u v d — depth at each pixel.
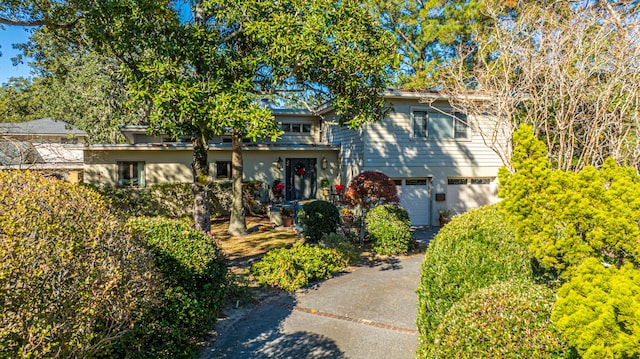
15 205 3.05
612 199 3.05
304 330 5.75
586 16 9.88
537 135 9.95
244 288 7.21
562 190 3.23
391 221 10.93
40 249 2.83
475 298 3.54
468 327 3.21
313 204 12.02
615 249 2.97
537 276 3.96
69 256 2.96
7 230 2.78
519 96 10.71
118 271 3.30
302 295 7.34
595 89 9.45
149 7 7.07
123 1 6.77
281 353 5.06
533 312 3.05
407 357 4.90
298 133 20.81
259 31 6.85
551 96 10.20
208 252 5.71
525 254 4.12
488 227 4.55
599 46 9.38
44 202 3.27
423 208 15.59
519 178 3.32
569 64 9.51
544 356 2.75
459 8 16.52
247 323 6.03
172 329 4.57
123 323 3.59
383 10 20.66
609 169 3.38
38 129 23.06
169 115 6.98
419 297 4.80
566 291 2.48
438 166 15.35
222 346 5.27
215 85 6.83
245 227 13.73
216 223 15.76
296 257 8.41
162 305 4.46
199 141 9.41
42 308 2.65
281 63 6.95
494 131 10.82
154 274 4.12
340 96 8.01
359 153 15.32
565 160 9.20
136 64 7.22
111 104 19.84
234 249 11.30
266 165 18.41
